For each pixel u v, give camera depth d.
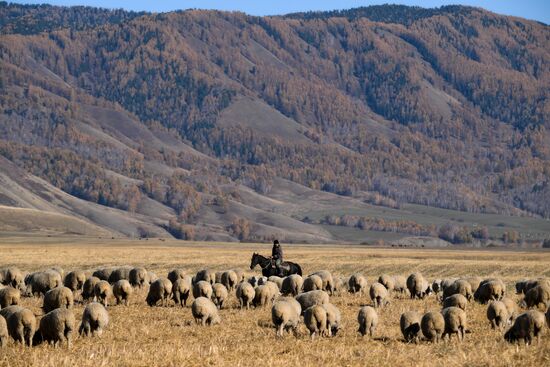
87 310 74.62
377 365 59.34
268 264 133.88
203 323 82.31
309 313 75.25
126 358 60.72
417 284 115.56
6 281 125.81
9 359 61.50
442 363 59.44
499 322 79.31
